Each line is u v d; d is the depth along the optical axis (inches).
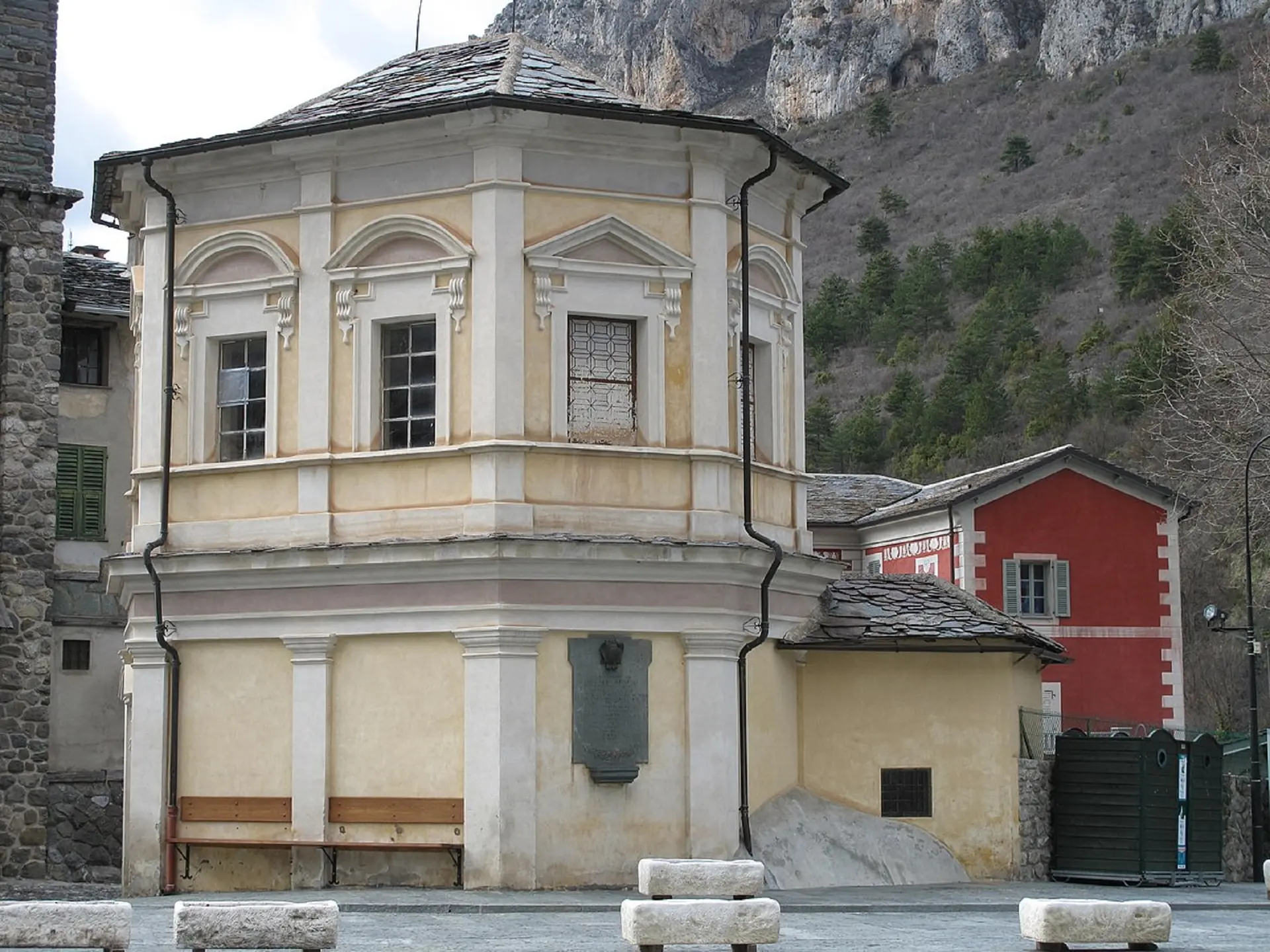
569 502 984.3
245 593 1018.1
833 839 1046.4
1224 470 1871.3
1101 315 3956.7
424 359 1008.9
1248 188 2041.1
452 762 968.9
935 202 5689.0
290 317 1024.9
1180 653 1962.4
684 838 984.3
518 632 957.8
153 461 1057.5
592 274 1001.5
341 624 995.3
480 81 1051.9
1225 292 1974.7
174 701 1032.8
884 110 6638.8
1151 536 1969.7
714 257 1024.9
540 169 999.6
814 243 5654.5
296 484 1013.2
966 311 4397.1
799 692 1086.4
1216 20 5954.7
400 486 995.9
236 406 1051.9
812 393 4252.0
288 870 997.8
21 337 1473.9
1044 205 5260.8
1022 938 740.0
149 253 1067.9
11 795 1444.4
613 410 1011.3
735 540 1010.7
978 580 1907.0
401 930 762.2
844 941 733.3
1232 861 1210.6
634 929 637.9
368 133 1005.8
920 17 7293.3
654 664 987.9
